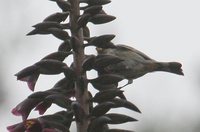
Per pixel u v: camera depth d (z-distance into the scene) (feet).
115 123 37.04
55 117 36.40
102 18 37.96
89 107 37.52
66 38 37.88
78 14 38.01
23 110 36.37
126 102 36.81
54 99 36.42
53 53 37.65
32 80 37.01
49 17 37.76
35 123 35.86
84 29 38.52
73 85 37.88
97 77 37.73
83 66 37.27
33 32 37.42
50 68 36.91
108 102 36.70
